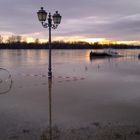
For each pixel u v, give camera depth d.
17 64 76.50
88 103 24.17
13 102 24.31
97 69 62.19
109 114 20.30
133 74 50.53
